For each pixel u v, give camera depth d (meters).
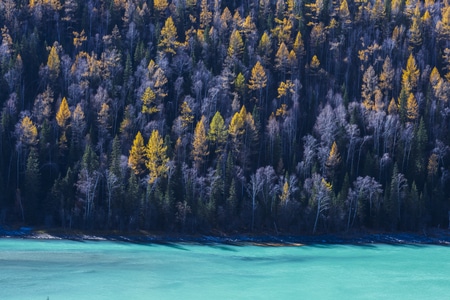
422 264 89.06
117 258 87.50
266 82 148.38
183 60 149.88
